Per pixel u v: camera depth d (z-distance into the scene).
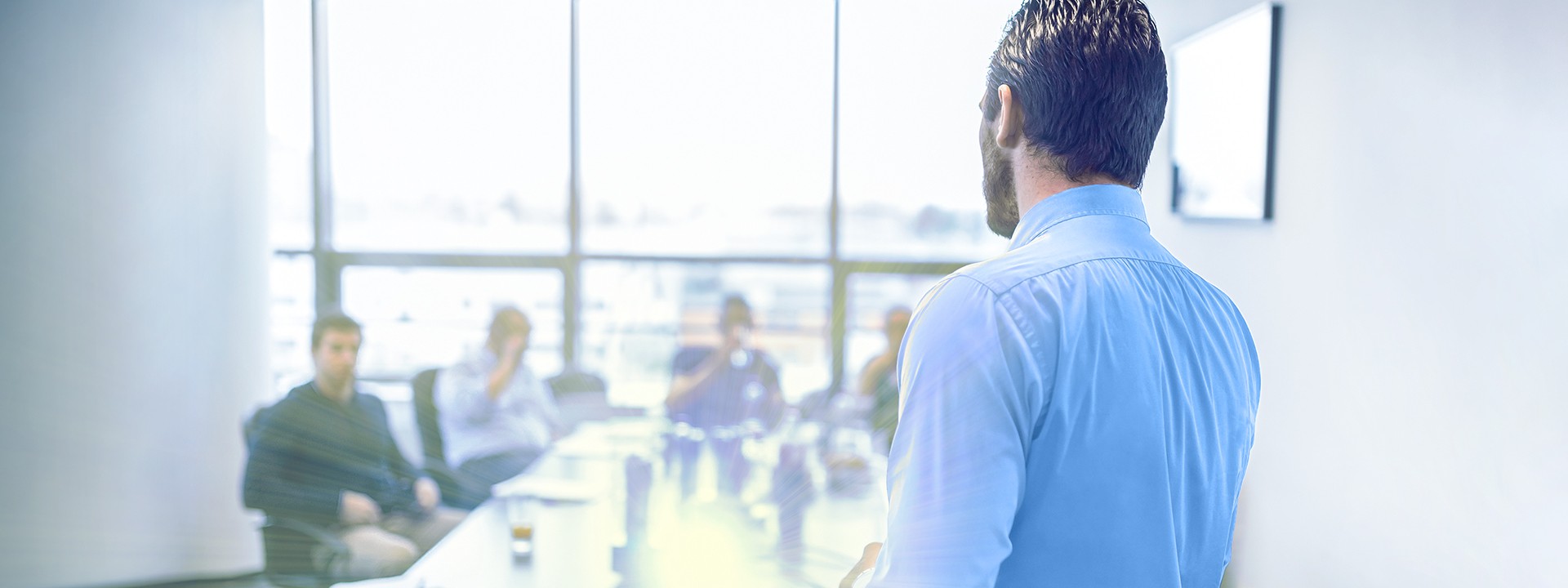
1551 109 0.94
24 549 1.06
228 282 2.12
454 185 2.53
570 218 2.53
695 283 2.59
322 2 2.40
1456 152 1.10
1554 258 0.93
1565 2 0.92
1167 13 2.08
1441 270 1.13
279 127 2.42
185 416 1.94
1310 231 1.45
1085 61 0.36
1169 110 2.07
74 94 1.92
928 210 2.52
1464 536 1.08
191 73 2.07
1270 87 1.55
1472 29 1.07
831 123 2.49
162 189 2.00
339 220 2.43
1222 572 0.41
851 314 2.54
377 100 2.47
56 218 1.83
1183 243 2.00
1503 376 1.01
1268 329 1.60
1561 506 0.93
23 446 1.69
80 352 1.79
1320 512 1.43
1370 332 1.29
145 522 1.71
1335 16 1.37
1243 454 0.41
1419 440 1.18
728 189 2.58
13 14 1.84
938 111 2.43
